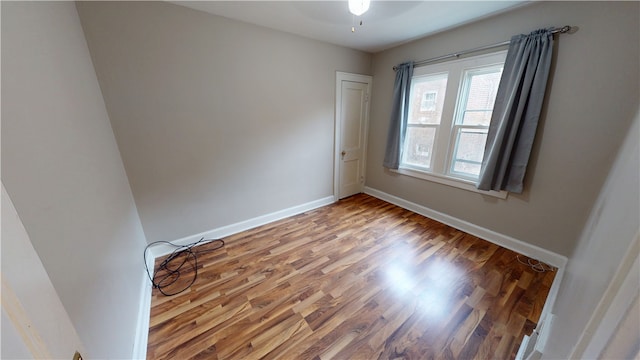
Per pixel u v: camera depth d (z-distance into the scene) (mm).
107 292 972
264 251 2262
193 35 1957
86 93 1306
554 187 1934
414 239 2471
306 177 3107
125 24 1673
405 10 1964
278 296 1697
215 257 2162
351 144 3484
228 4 1850
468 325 1462
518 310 1562
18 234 327
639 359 224
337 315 1539
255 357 1278
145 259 1884
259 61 2363
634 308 219
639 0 1422
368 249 2291
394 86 3084
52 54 929
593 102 1660
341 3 1836
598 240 502
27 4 780
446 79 2629
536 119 1916
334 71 2980
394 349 1322
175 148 2064
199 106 2109
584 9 1614
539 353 776
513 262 2068
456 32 2373
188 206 2248
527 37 1869
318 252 2242
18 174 552
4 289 284
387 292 1733
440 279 1866
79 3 1499
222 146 2328
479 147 2463
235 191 2523
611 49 1545
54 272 614
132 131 1837
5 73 576
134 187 1931
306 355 1290
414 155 3145
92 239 904
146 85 1828
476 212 2518
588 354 294
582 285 495
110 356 891
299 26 2309
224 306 1608
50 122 771
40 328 336
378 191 3678
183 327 1450
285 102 2660
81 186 910
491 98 2305
